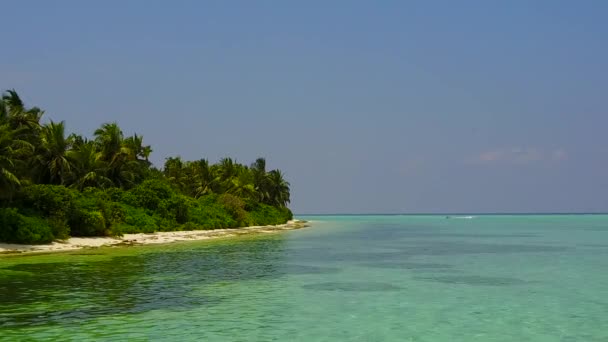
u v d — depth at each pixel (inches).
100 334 633.0
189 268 1300.4
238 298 896.9
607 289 1024.2
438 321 729.6
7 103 2169.0
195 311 777.6
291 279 1141.7
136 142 3127.5
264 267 1364.4
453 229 4271.7
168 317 734.5
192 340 614.2
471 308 823.7
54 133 2367.1
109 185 2662.4
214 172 4072.3
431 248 2096.5
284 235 3021.7
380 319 740.0
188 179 3988.7
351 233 3499.0
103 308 786.2
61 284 1005.2
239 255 1679.4
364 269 1343.5
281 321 720.3
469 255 1776.6
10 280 1052.5
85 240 1937.7
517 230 4008.4
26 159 2269.9
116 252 1683.1
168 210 2696.9
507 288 1035.9
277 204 5226.4
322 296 926.4
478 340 631.2
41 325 674.2
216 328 674.8
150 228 2400.3
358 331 668.7
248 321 717.3
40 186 1915.6
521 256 1727.4
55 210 1892.2
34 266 1290.6
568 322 725.9
